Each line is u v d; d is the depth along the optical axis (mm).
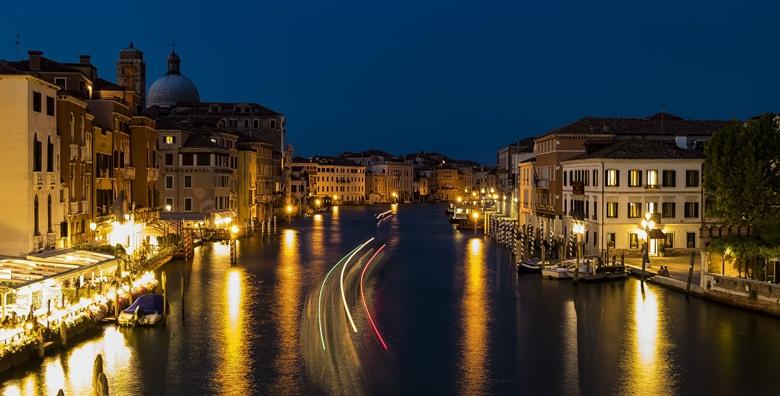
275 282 52906
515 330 37656
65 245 44969
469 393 28016
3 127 38938
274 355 32656
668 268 53688
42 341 30828
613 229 60531
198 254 71375
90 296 36938
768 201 44938
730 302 41688
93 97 63062
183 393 27766
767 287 39312
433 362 31922
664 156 60594
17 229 39125
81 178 48438
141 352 32750
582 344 34781
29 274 33688
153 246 62875
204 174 87000
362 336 36281
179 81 139000
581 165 65562
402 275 58031
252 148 109125
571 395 27828
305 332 36781
